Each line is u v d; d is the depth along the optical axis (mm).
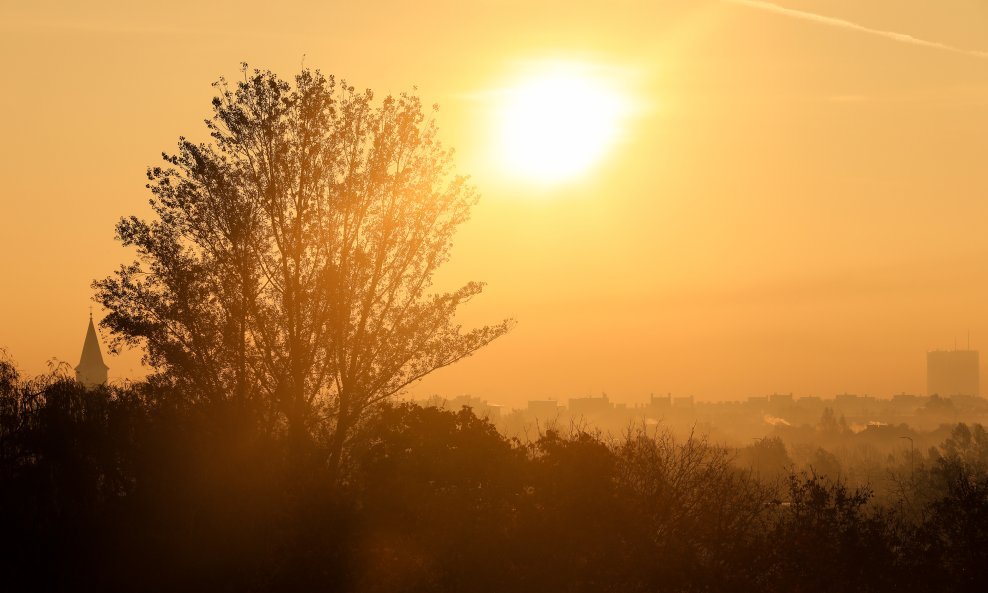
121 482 32844
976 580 33000
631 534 29125
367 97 36812
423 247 36906
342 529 28906
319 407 35188
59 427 32812
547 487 29359
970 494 35688
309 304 35062
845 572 31250
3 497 30719
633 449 31812
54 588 29797
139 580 30422
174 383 34594
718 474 32031
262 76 36031
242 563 29875
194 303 34719
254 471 32844
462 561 28109
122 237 35062
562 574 28469
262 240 35594
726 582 29656
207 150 35875
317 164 35812
